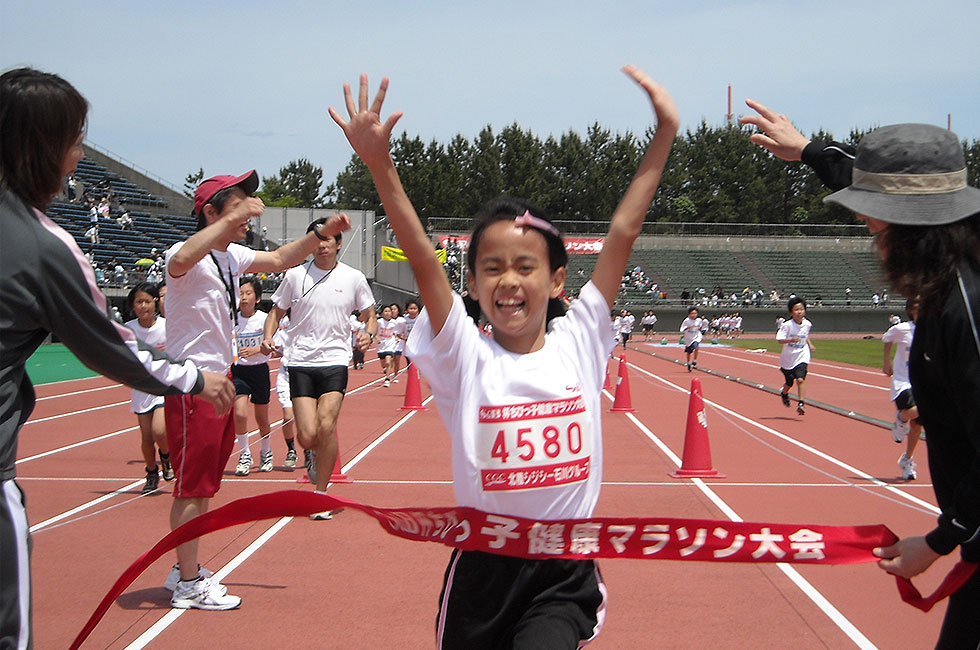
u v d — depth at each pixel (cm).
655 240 6203
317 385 779
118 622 512
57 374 2381
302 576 600
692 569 621
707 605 544
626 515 775
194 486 521
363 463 1045
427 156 8200
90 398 1823
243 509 322
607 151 8081
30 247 256
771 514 780
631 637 490
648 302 5603
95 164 4750
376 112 274
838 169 332
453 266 3791
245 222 515
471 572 292
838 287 5931
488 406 291
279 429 1348
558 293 323
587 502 299
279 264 579
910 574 276
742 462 1061
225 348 535
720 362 3206
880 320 5722
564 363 301
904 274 261
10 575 253
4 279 250
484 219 302
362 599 553
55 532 719
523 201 304
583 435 297
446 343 294
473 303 323
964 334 248
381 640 485
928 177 259
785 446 1193
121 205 4622
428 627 505
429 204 7531
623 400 1625
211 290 520
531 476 288
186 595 534
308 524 745
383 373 2569
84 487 908
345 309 777
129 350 281
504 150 8131
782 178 8300
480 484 289
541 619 278
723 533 302
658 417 1533
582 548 293
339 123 279
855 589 575
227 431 538
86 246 3862
